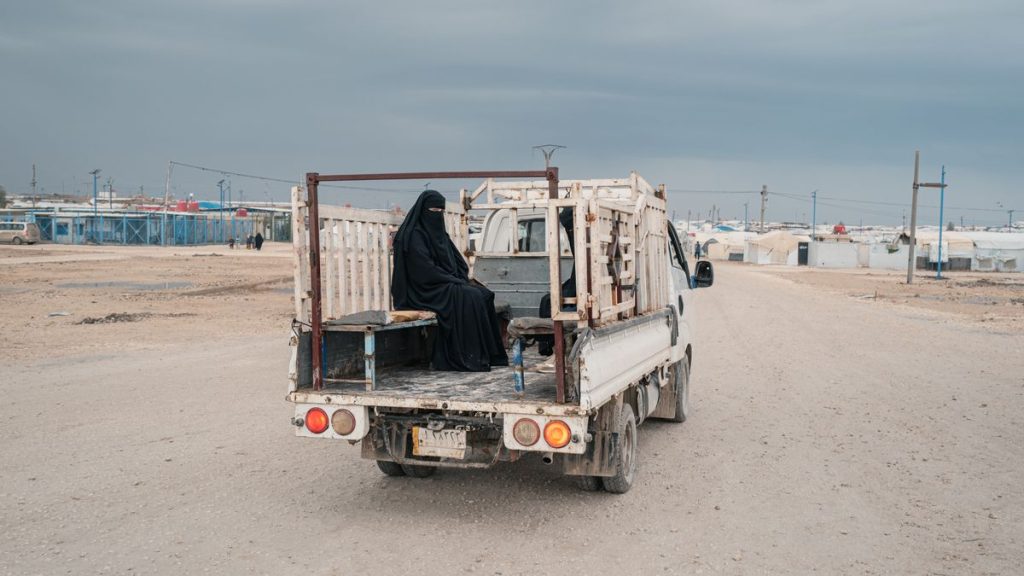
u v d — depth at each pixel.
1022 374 12.83
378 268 7.30
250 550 5.44
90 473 7.22
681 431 9.04
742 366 13.80
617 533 5.79
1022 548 5.41
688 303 9.85
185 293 28.03
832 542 5.56
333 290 6.50
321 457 7.86
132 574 5.02
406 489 6.89
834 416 9.70
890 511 6.20
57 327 18.17
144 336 17.06
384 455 6.30
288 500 6.55
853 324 21.14
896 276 55.38
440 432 5.95
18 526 5.87
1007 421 9.34
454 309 7.12
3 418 9.39
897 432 8.83
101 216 76.88
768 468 7.48
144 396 10.73
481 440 6.12
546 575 5.02
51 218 76.69
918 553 5.34
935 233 74.12
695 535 5.73
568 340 5.98
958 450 8.02
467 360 7.12
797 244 80.56
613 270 6.29
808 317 23.12
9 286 29.22
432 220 7.38
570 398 5.74
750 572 5.06
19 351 14.65
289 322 20.09
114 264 43.94
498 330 7.37
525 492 6.82
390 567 5.15
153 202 148.38
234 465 7.54
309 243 6.18
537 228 9.74
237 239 93.19
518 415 5.61
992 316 24.06
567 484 7.05
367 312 6.42
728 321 21.80
